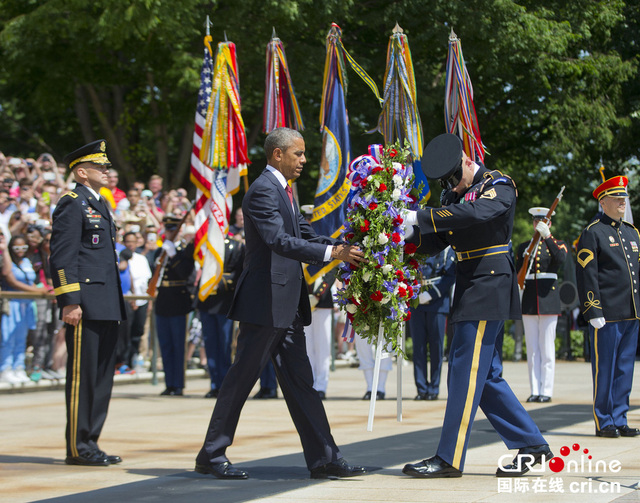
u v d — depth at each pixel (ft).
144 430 56.29
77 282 43.57
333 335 109.09
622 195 51.34
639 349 128.06
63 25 120.78
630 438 49.14
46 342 82.17
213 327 79.36
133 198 100.73
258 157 165.17
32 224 80.59
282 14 117.50
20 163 95.50
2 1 129.59
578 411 62.59
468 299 37.11
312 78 128.67
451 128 64.18
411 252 38.73
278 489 35.06
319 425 37.73
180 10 111.86
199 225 79.00
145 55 126.41
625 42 151.53
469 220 36.22
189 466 42.32
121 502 33.32
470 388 36.81
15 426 59.57
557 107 143.33
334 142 71.51
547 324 70.44
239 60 126.93
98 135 170.50
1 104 175.11
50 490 36.42
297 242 36.68
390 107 64.28
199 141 81.20
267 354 37.91
